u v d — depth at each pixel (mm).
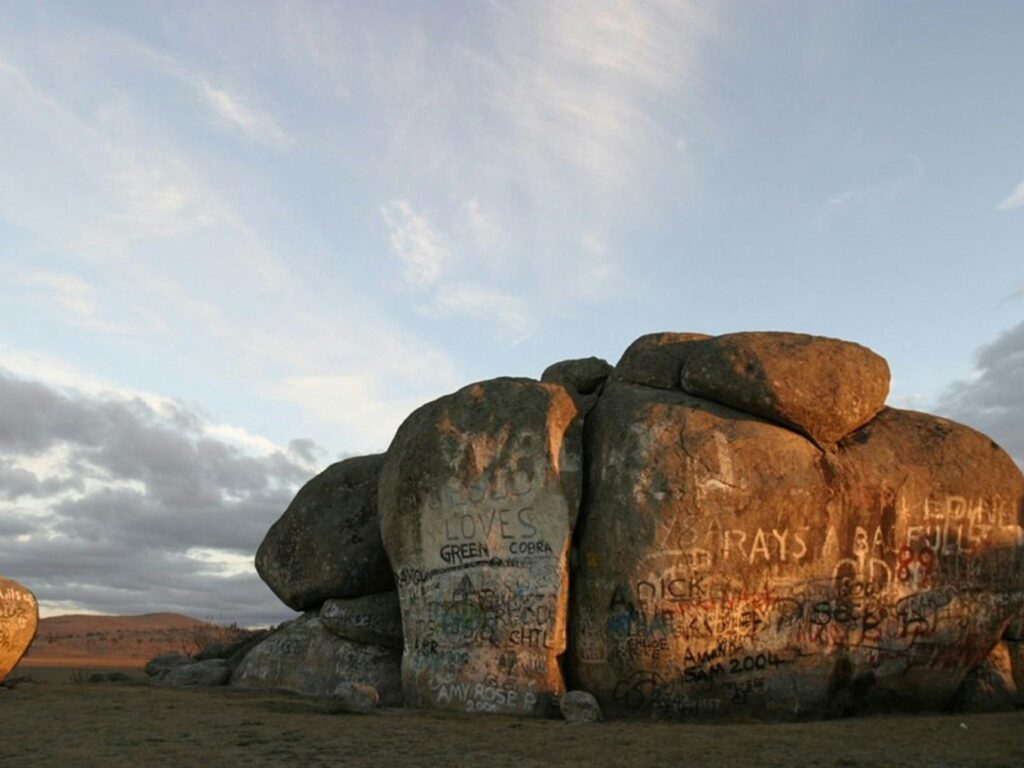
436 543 16469
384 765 10055
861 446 16141
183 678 19797
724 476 15297
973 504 16094
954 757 10602
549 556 15781
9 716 13594
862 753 10875
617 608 15266
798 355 16000
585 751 11109
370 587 19094
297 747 11133
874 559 15555
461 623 15977
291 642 19203
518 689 15398
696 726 13703
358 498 19984
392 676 18094
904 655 15477
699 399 16266
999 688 16203
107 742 11344
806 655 15133
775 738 12156
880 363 16547
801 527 15391
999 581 16047
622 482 15586
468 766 10055
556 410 16625
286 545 19953
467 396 17266
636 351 17547
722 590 15039
